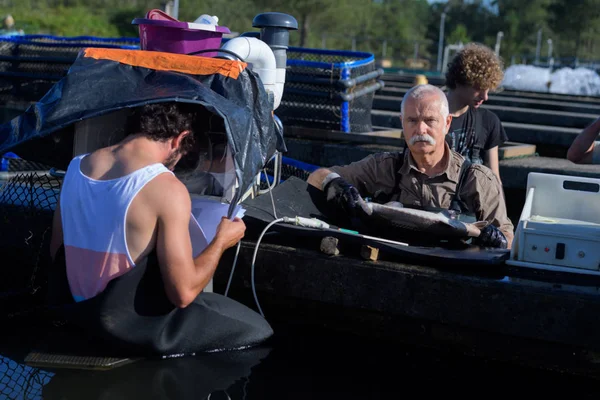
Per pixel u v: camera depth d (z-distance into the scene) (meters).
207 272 3.18
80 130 3.60
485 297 3.36
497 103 11.19
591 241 3.36
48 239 4.11
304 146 6.93
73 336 3.55
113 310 3.12
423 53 83.81
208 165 3.79
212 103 3.24
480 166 4.05
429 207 4.03
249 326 3.51
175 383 3.13
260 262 3.80
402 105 3.94
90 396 2.98
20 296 4.00
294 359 3.47
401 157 4.12
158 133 3.13
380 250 3.66
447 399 3.18
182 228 3.05
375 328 3.75
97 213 3.08
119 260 3.07
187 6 53.12
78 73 3.51
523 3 91.94
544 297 3.26
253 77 3.64
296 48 7.46
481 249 3.72
